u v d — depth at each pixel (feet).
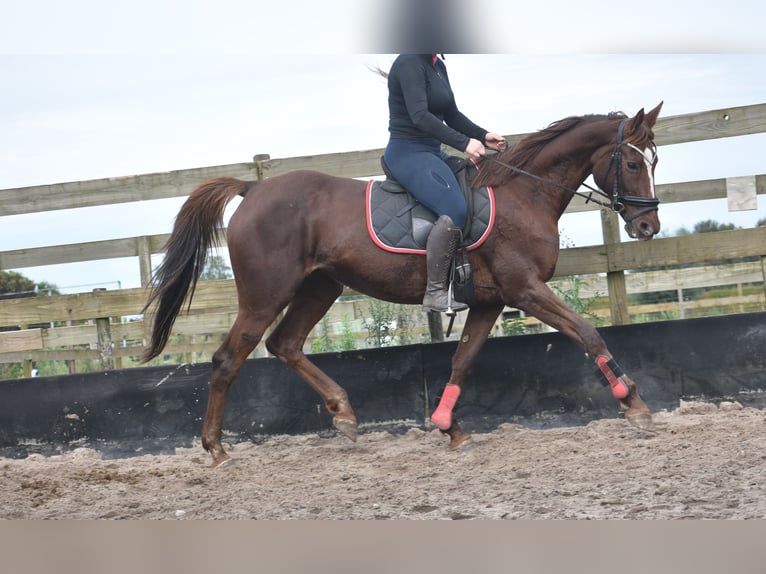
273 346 22.77
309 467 21.01
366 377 25.08
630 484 16.38
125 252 27.04
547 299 20.71
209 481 20.13
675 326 24.34
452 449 21.71
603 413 24.34
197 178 26.50
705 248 24.94
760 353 24.02
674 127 25.03
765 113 24.48
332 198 21.67
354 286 21.86
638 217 20.90
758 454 17.78
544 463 18.99
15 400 25.57
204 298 26.45
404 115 21.34
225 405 23.98
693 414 23.56
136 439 25.23
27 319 26.71
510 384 24.66
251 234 21.33
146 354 22.17
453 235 20.38
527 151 21.56
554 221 21.54
